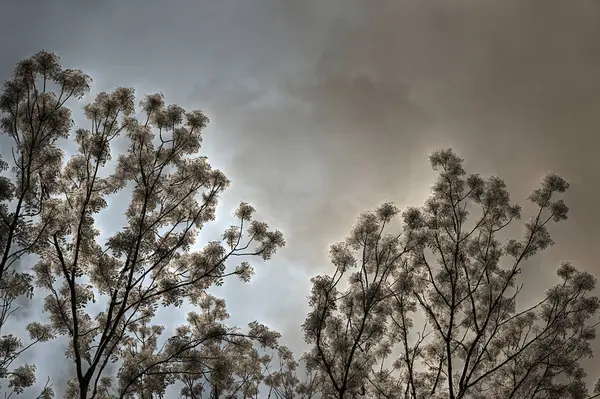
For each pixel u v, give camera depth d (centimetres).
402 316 1314
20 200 1127
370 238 1266
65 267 1209
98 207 1323
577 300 1362
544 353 1311
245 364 1625
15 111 1210
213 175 1507
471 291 1404
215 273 1450
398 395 1320
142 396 1367
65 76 1242
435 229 1421
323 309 1178
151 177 1426
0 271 1041
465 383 1205
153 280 1384
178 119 1445
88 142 1388
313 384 1496
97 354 1126
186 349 1349
